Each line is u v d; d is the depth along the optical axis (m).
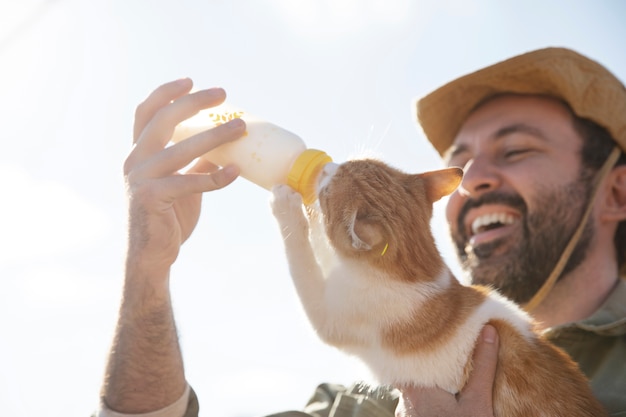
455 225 0.99
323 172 0.78
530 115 0.98
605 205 0.96
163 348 0.70
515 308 0.80
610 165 0.95
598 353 0.80
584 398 0.71
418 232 0.79
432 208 0.83
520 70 0.97
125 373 0.69
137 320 0.70
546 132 0.96
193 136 0.68
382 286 0.77
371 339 0.78
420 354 0.75
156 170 0.68
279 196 0.77
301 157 0.75
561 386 0.71
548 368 0.72
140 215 0.68
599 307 0.92
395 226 0.77
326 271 0.84
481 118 1.02
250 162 0.75
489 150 0.98
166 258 0.69
